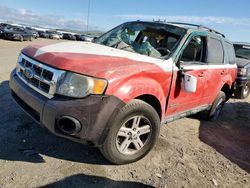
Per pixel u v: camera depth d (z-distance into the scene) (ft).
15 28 92.02
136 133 11.78
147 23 16.29
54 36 149.69
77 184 10.25
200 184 11.62
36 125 14.39
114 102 10.34
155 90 12.07
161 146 14.39
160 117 13.01
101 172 11.22
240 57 33.63
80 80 10.14
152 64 12.33
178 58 13.85
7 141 12.53
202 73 15.83
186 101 15.08
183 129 17.66
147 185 10.89
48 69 10.77
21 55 13.25
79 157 12.07
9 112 15.67
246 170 13.58
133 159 12.03
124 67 11.14
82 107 9.94
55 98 10.30
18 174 10.32
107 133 10.49
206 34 16.56
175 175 11.94
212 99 18.65
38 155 11.78
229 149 15.83
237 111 25.27
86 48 12.96
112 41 15.70
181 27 15.31
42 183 10.00
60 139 13.34
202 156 14.23
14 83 12.46
